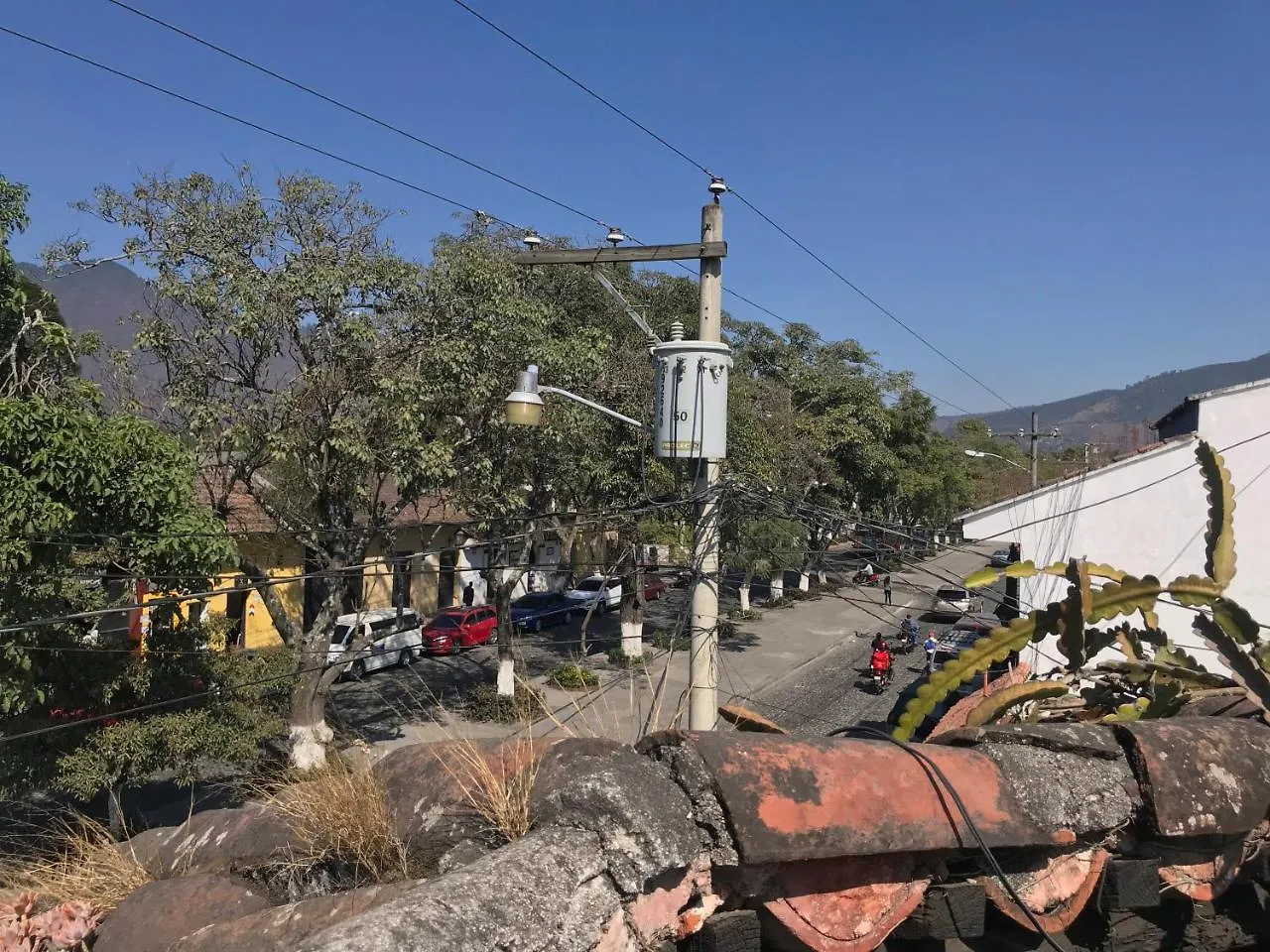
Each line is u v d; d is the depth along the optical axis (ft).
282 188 47.55
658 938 7.13
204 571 33.27
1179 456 45.14
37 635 29.96
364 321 45.60
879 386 124.88
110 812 34.86
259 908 8.68
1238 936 10.07
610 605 111.34
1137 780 9.27
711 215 31.22
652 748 8.11
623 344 70.85
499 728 55.52
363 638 50.16
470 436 53.93
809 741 8.31
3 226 33.32
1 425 27.91
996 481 175.11
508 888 6.38
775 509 29.81
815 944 7.61
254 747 40.16
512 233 71.26
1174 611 42.83
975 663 12.22
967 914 8.40
